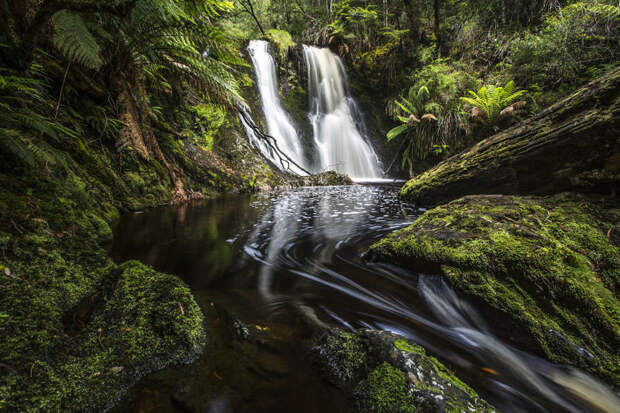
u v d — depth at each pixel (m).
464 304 1.65
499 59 10.38
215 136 7.27
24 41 2.46
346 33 13.18
